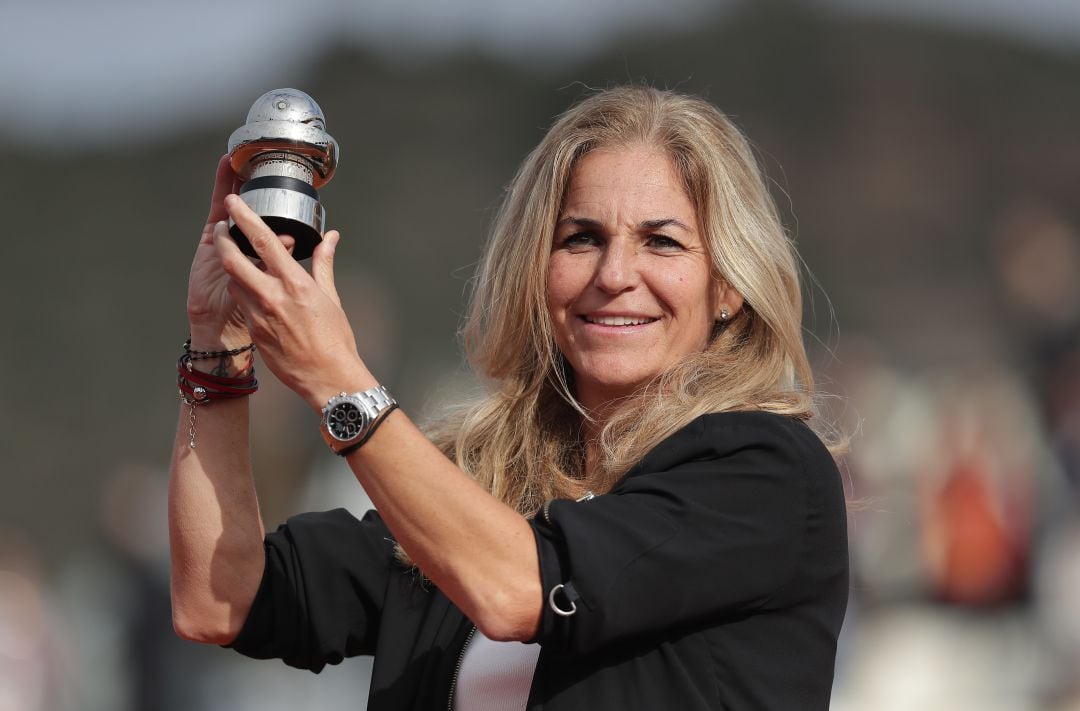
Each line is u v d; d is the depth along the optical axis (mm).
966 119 89062
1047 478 23656
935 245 81812
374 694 7496
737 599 6797
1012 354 29469
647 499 6832
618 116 8039
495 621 6535
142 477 24562
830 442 7852
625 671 6852
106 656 27000
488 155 89938
